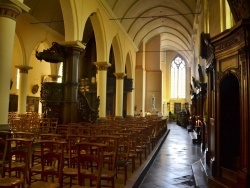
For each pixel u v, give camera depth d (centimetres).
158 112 3384
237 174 564
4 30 759
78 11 1393
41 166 467
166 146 1359
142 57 3200
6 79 762
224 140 668
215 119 682
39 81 2688
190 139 1705
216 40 659
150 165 875
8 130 753
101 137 580
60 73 2611
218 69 676
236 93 678
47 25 2067
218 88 675
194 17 2227
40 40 2008
